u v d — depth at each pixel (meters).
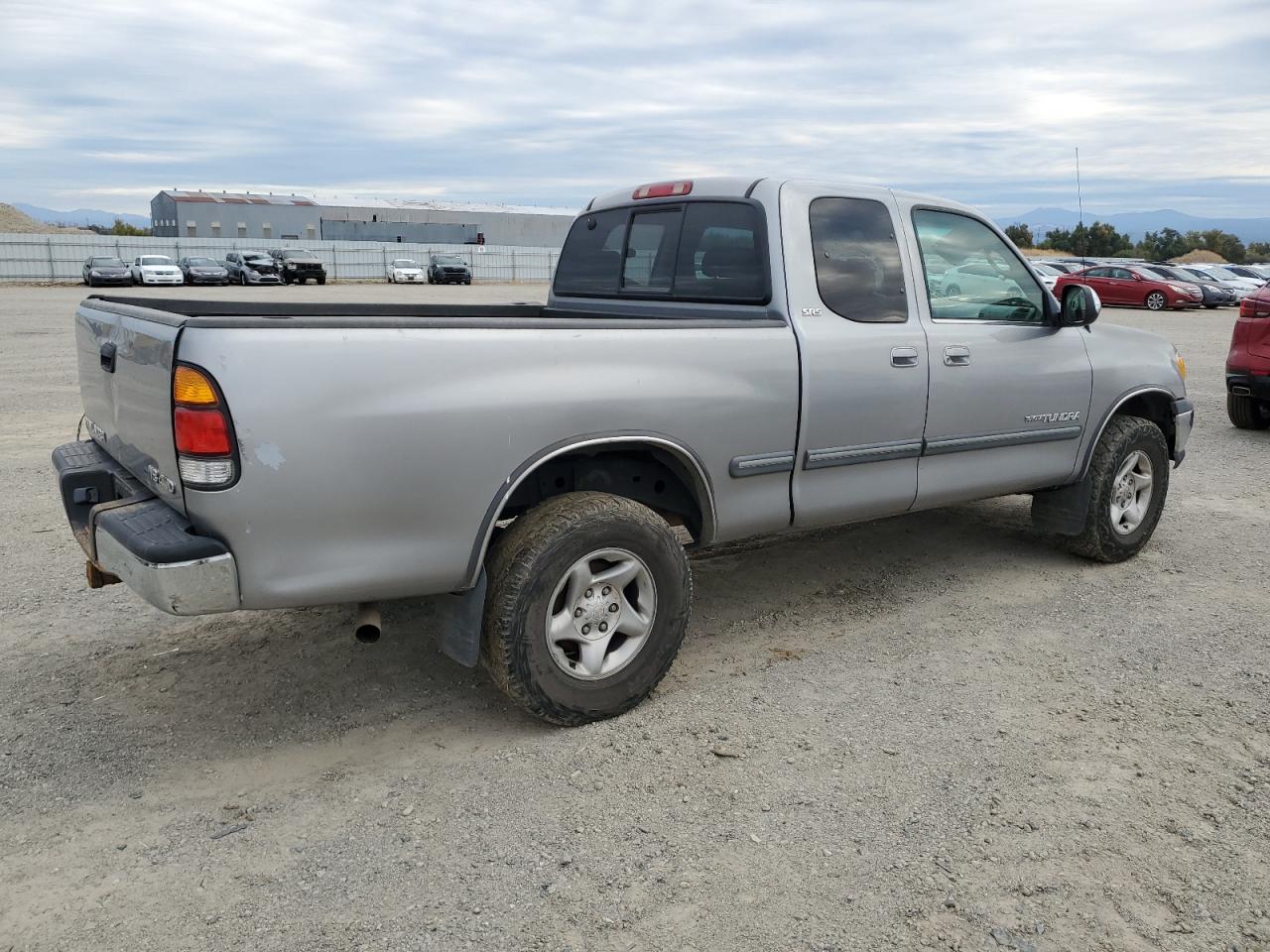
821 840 2.81
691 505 3.96
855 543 5.69
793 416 3.90
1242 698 3.73
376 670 3.95
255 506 2.81
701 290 4.31
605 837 2.82
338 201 75.44
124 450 3.37
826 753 3.30
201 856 2.74
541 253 61.75
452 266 50.09
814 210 4.09
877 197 4.31
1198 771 3.20
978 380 4.54
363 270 56.28
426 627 4.39
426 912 2.50
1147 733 3.45
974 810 2.96
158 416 2.91
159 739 3.40
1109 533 5.23
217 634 4.32
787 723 3.51
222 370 2.73
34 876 2.65
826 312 4.04
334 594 3.00
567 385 3.29
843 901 2.54
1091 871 2.67
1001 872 2.66
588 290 4.99
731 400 3.70
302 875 2.66
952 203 4.62
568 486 3.81
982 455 4.68
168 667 3.97
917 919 2.47
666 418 3.53
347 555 2.99
